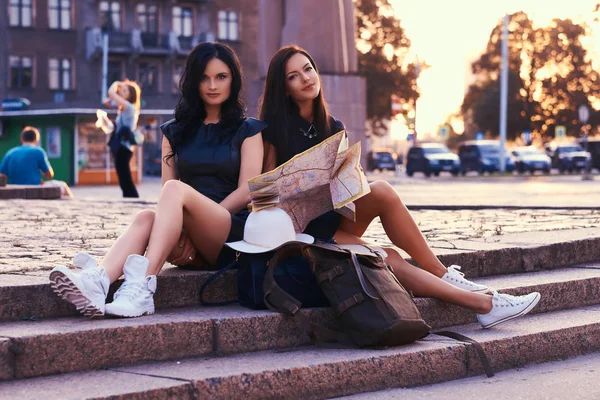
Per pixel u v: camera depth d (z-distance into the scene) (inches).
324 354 177.5
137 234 186.1
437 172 1755.7
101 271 175.9
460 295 203.2
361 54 2490.2
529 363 199.6
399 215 203.8
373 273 184.2
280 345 184.7
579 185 1085.8
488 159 1879.9
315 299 189.2
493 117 2738.7
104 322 171.0
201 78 207.5
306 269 189.8
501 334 199.8
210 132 209.3
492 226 341.7
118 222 365.7
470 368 187.8
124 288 178.9
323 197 197.6
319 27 823.7
